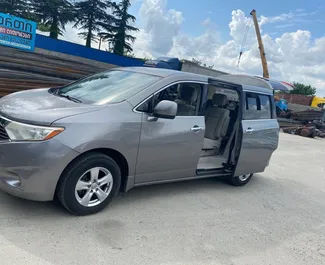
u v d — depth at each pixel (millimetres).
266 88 5891
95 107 3518
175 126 4074
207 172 4875
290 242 3887
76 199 3400
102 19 43188
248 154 5289
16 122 3139
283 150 11016
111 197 3711
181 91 4305
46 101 3654
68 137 3166
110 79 4391
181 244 3357
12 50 8336
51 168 3113
